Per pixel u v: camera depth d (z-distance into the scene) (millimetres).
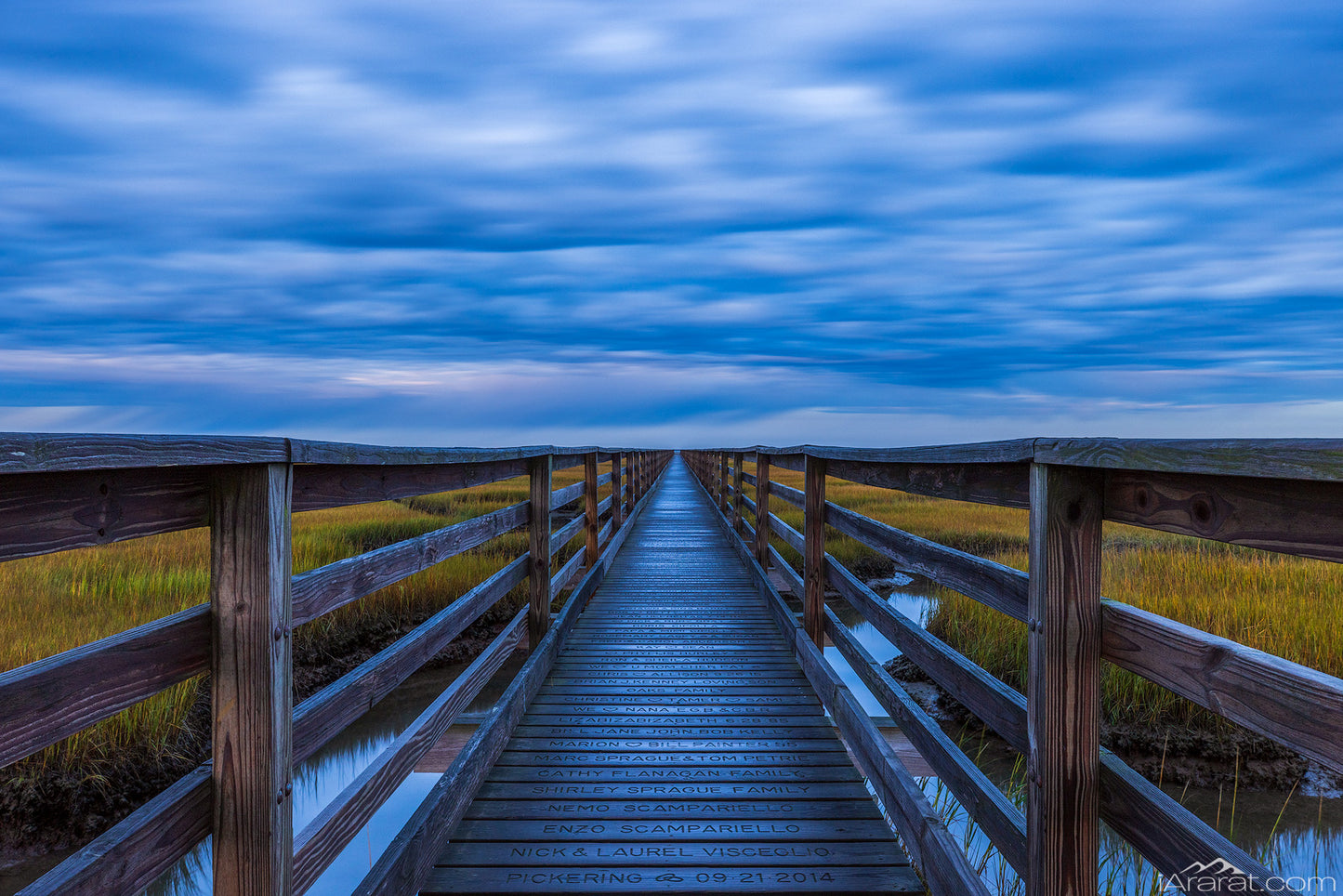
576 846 2668
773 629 5852
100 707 1170
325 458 1670
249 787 1448
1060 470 1547
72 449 972
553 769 3311
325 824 1760
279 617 1495
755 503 8477
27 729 1020
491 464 3666
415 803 4832
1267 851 4023
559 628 5035
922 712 2662
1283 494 1039
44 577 8164
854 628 8883
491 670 3406
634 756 3459
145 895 3854
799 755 3479
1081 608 1537
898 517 15492
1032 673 1616
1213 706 1193
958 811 4023
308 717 1663
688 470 32875
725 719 3920
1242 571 8523
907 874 2508
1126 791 1443
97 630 6199
